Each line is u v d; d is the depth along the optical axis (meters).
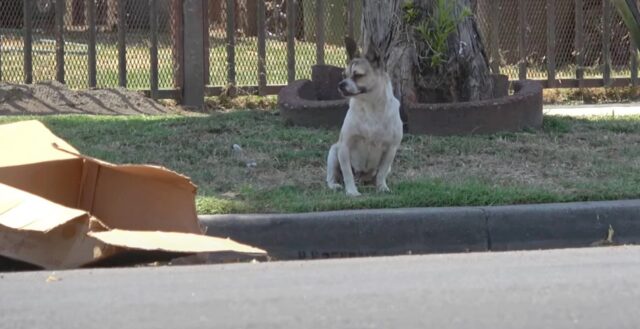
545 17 28.84
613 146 19.00
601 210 15.15
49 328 9.48
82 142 18.61
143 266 12.61
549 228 15.05
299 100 20.34
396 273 11.68
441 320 9.66
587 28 28.89
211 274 11.74
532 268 11.88
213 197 15.58
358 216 14.78
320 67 21.89
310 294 10.62
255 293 10.68
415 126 19.47
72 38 28.95
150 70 24.41
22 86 23.05
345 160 16.08
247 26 30.95
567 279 11.21
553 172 17.16
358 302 10.28
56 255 12.37
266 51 26.75
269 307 10.12
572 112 23.80
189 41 24.45
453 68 20.11
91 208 13.84
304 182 16.73
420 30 19.91
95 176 13.85
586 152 18.41
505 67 28.36
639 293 10.56
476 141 18.81
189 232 13.71
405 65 19.98
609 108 24.94
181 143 18.69
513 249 14.96
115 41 28.69
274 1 30.83
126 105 23.36
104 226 12.48
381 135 15.94
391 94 16.02
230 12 25.03
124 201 13.85
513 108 19.59
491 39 27.00
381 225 14.79
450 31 19.83
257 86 25.34
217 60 26.33
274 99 25.22
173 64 24.75
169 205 13.80
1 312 9.99
